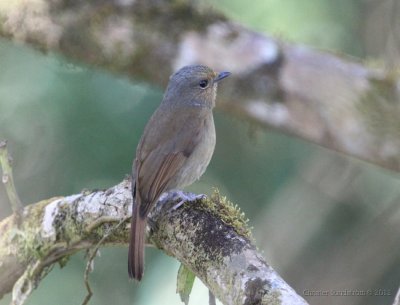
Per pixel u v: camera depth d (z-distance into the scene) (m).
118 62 11.29
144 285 11.97
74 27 11.30
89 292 8.37
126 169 12.19
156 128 9.72
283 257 14.75
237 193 13.55
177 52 11.04
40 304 12.75
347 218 15.00
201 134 9.82
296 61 10.62
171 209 7.91
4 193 13.93
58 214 8.80
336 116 10.50
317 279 14.80
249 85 10.75
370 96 10.35
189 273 8.05
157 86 11.34
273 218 14.60
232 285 6.83
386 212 14.88
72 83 12.33
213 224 7.48
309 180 14.91
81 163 12.36
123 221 8.34
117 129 12.22
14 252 9.05
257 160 13.63
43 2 11.43
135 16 11.14
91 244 8.75
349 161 14.90
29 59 12.43
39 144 12.69
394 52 13.56
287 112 10.70
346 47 13.39
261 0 12.55
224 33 10.90
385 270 14.88
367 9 13.65
